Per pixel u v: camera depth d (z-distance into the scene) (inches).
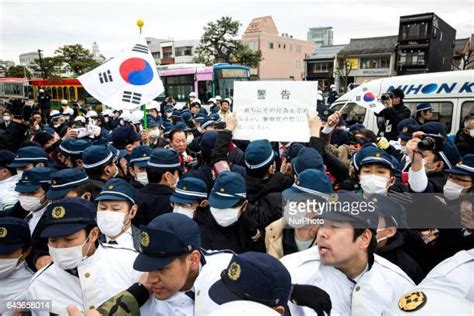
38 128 360.5
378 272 69.0
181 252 59.9
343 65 1450.5
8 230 85.5
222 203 95.5
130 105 189.8
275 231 89.4
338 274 69.6
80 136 226.7
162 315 62.4
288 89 132.6
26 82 1120.8
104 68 188.1
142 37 196.1
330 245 65.5
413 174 105.0
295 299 58.3
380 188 97.7
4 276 88.0
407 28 976.9
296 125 132.8
